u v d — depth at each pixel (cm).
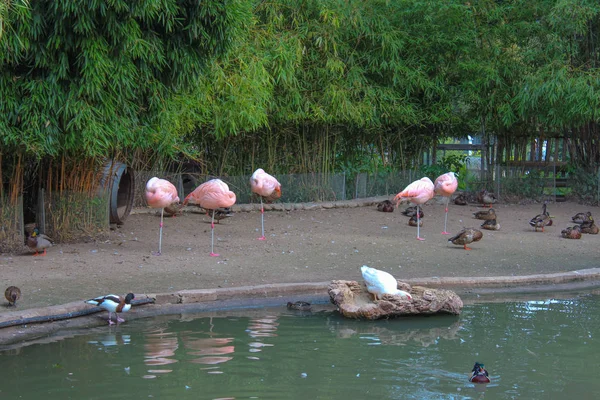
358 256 1152
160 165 1591
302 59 1634
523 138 1952
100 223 1229
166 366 612
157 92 1049
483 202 1778
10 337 688
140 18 959
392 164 1936
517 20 1833
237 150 1711
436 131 1938
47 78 917
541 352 677
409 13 1747
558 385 581
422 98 1886
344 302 825
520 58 1816
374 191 1845
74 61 935
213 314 810
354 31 1684
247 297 877
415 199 1323
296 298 890
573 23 1706
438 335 740
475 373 589
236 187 1688
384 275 829
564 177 1972
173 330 736
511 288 977
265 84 1474
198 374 592
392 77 1756
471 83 1784
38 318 729
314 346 689
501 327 774
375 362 638
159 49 970
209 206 1134
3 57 852
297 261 1099
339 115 1658
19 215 1099
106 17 881
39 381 568
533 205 1872
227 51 1077
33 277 911
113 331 727
